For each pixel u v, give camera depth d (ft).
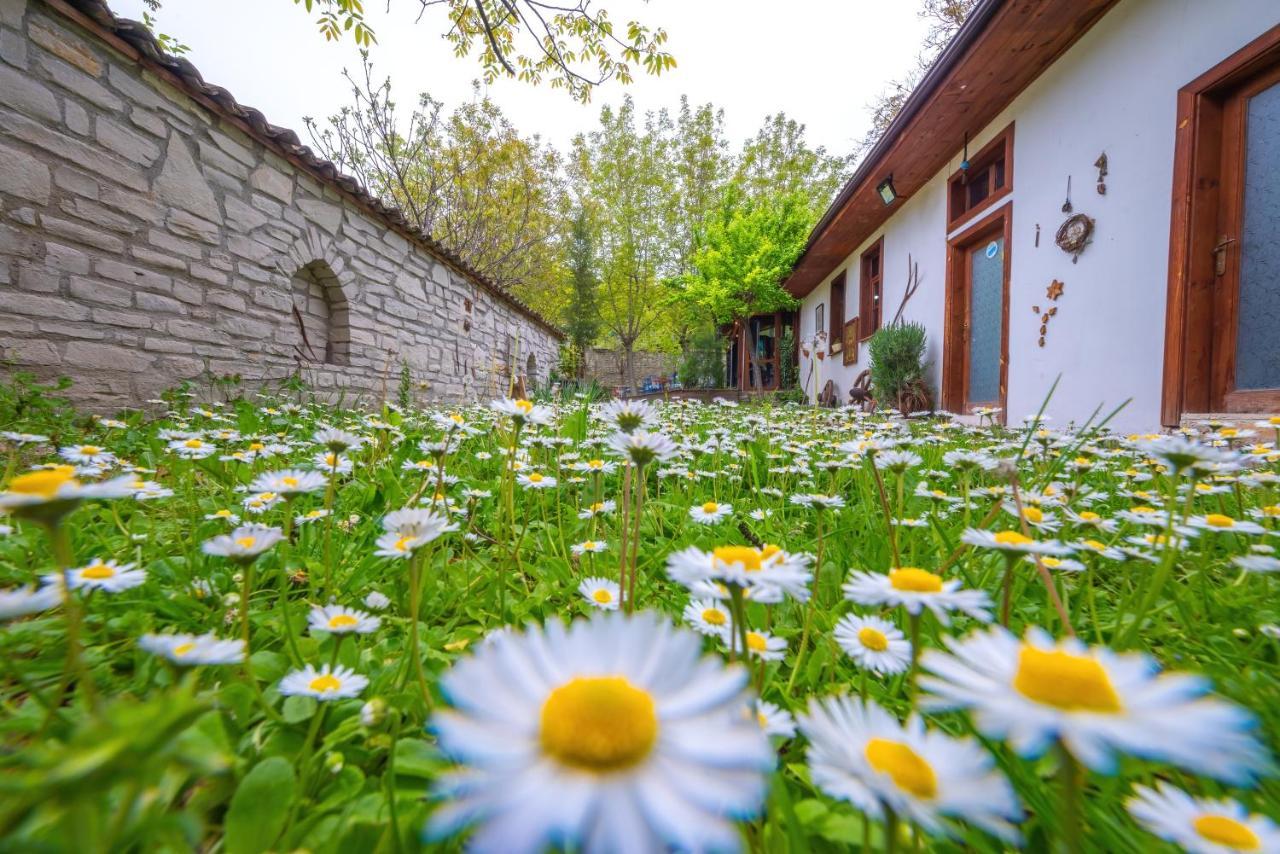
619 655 1.34
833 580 4.61
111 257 12.37
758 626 3.81
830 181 74.54
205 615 3.94
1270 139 10.84
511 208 52.24
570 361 70.03
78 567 4.47
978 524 5.75
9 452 7.74
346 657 3.34
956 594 2.21
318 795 2.38
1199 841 1.54
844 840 2.01
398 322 23.09
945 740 1.53
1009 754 2.39
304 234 17.97
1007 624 2.85
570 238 72.84
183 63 13.44
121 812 1.09
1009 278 18.03
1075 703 1.29
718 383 59.57
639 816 1.04
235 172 15.48
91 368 11.96
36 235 11.08
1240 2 10.84
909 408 22.84
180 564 4.70
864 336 31.65
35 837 1.50
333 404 18.92
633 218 74.79
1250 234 11.17
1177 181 12.11
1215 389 11.70
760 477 9.04
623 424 3.61
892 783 1.31
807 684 3.32
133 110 12.82
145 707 0.93
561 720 1.14
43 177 11.18
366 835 2.10
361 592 4.49
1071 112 15.40
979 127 19.83
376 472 7.79
